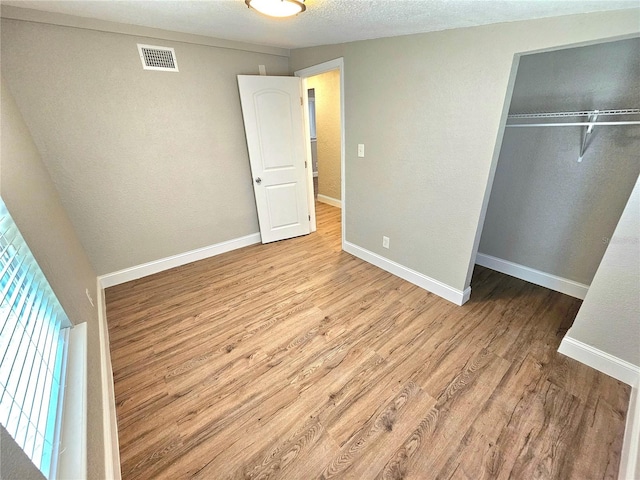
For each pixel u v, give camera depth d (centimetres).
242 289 280
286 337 216
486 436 145
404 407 161
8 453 63
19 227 128
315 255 346
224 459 140
